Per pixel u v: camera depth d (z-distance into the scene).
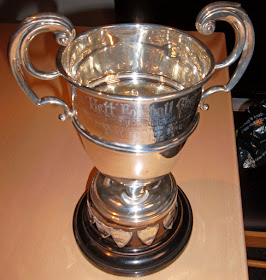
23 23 0.38
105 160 0.45
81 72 0.52
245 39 0.44
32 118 0.77
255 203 0.93
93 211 0.55
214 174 0.67
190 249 0.56
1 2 1.69
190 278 0.53
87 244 0.56
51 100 0.44
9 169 0.67
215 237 0.58
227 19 0.44
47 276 0.53
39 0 1.71
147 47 0.54
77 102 0.41
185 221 0.59
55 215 0.61
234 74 0.46
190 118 0.42
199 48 0.47
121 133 0.40
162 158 0.44
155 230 0.54
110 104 0.37
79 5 1.75
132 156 0.42
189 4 1.40
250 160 1.04
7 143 0.72
